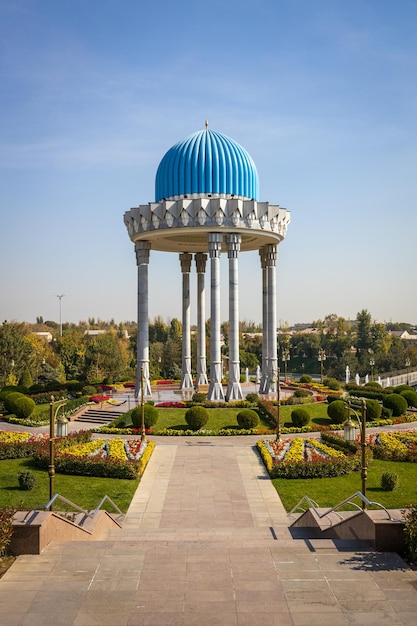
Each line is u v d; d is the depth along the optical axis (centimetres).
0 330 9425
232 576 1380
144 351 5447
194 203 5000
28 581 1359
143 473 3172
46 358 11644
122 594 1288
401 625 1152
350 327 19262
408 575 1383
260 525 2397
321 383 7069
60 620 1174
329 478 3028
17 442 3456
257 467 3291
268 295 5731
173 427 4375
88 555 1525
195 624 1158
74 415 4897
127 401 5456
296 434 4225
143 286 5484
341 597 1270
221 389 5094
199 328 6388
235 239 5109
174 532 2197
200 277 6481
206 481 3028
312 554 1520
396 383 9200
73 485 2898
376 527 1545
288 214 5506
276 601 1253
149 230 5209
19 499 2639
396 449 3400
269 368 5694
